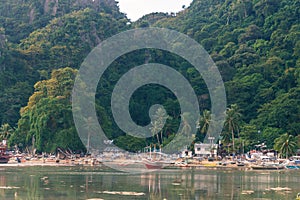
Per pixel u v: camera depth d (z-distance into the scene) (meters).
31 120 188.88
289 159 173.25
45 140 180.62
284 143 177.12
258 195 76.94
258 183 96.81
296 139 187.38
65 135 177.50
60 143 177.25
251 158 176.12
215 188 86.44
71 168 140.38
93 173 119.50
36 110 187.25
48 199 70.19
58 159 172.12
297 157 172.88
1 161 161.88
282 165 156.88
